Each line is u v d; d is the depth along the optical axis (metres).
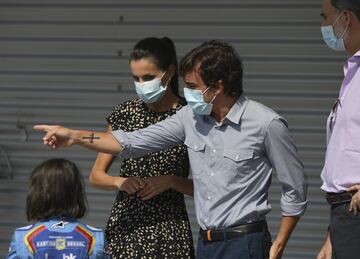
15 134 21.41
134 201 14.73
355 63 12.49
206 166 13.34
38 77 21.20
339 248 12.51
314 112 20.58
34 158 21.42
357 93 12.34
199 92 12.99
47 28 21.11
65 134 13.73
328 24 12.66
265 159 13.22
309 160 20.69
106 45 20.98
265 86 20.62
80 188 12.40
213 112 13.30
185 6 20.70
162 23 20.80
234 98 13.15
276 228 20.84
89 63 21.08
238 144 13.06
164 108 14.96
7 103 21.38
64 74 21.16
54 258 12.22
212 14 20.64
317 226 20.75
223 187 13.11
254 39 20.56
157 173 14.82
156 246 14.59
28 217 12.32
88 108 21.16
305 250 20.83
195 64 12.95
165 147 14.16
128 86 21.00
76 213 12.34
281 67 20.55
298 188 13.22
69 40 21.06
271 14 20.47
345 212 12.38
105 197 21.34
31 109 21.31
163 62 14.42
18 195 21.53
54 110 21.23
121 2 20.88
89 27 21.00
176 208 14.82
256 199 13.17
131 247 14.60
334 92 20.47
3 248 21.64
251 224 13.13
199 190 13.46
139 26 20.88
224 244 13.17
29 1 21.09
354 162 12.29
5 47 21.23
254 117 13.02
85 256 12.34
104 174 15.04
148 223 14.67
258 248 13.11
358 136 12.29
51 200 12.11
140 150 14.03
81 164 21.38
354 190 12.24
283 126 13.02
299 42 20.44
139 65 14.38
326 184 12.78
